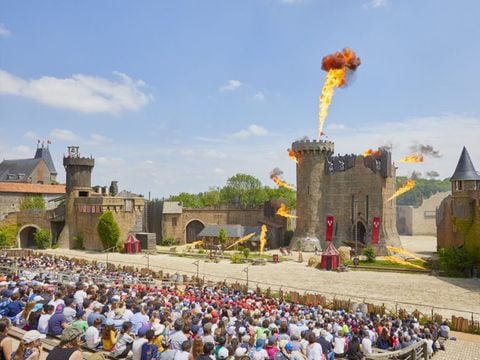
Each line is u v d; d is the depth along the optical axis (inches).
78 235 3469.5
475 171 2253.9
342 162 3235.7
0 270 1502.2
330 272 2234.3
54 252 3152.1
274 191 4933.6
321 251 3211.1
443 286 1786.4
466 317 1280.8
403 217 5713.6
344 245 3144.7
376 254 2942.9
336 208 3238.2
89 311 655.8
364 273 2207.2
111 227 3228.3
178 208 4040.4
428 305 1427.2
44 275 1381.6
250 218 4020.7
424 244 4119.1
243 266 2461.9
